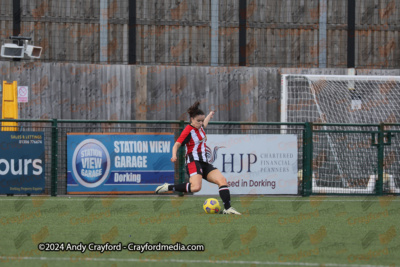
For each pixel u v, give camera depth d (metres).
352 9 63.50
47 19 60.19
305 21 62.97
